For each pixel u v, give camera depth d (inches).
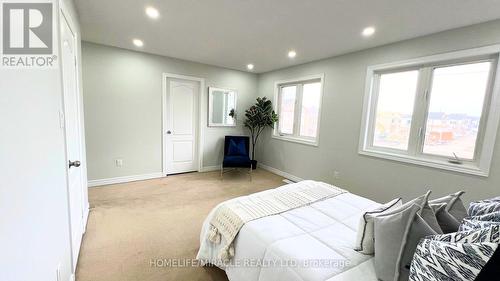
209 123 184.5
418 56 103.5
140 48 139.6
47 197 41.2
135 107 149.9
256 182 163.8
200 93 177.6
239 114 200.8
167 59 158.2
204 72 176.4
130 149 151.4
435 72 102.2
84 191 96.2
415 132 109.0
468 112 93.7
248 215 62.9
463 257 29.1
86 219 96.8
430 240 34.7
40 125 38.9
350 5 78.4
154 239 86.1
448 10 78.1
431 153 104.5
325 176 149.6
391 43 112.7
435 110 103.0
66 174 56.1
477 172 88.4
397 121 117.0
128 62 143.9
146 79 151.6
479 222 40.4
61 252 50.2
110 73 138.8
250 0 77.9
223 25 99.8
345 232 57.2
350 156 134.1
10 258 27.2
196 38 117.4
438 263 31.6
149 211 109.9
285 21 93.6
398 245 40.0
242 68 187.3
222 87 187.5
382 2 75.3
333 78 141.9
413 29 95.3
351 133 133.0
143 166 158.1
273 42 119.6
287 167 179.3
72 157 70.4
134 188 140.6
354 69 129.8
